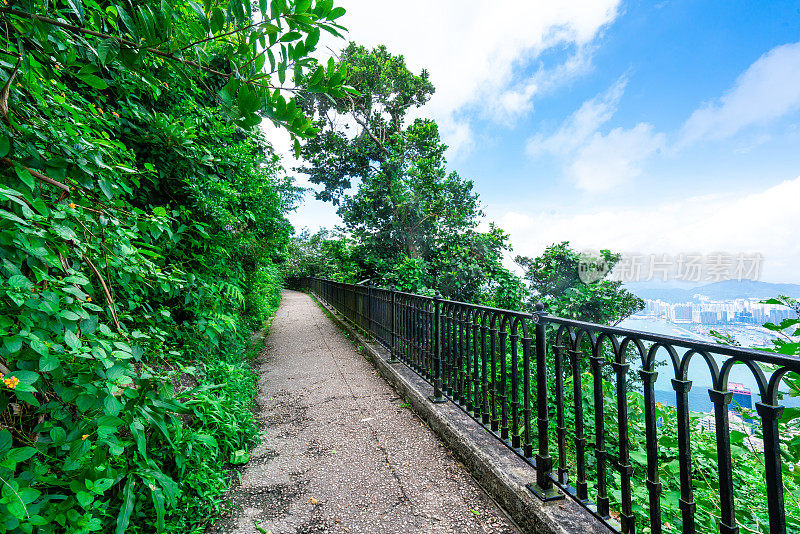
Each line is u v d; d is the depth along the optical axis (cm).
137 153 311
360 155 1417
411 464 289
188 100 362
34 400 119
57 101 180
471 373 360
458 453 293
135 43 121
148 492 193
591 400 421
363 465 289
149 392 163
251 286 700
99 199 190
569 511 198
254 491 255
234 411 327
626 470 172
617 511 245
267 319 1081
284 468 285
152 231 215
